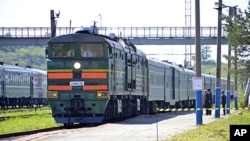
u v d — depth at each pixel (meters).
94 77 50.19
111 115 53.75
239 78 77.25
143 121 52.84
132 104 62.25
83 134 38.72
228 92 73.75
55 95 50.50
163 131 41.31
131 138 35.72
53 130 46.09
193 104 106.25
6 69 95.44
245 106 92.94
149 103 72.38
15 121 58.50
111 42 52.38
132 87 61.00
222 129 42.56
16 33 132.12
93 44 50.44
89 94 50.19
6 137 40.41
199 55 48.66
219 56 65.25
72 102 50.41
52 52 50.81
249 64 71.75
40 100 114.31
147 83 69.56
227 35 70.69
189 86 100.50
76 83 50.25
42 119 62.00
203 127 44.66
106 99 50.06
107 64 50.31
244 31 68.06
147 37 134.88
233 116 62.72
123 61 56.72
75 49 50.53
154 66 73.50
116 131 41.03
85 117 50.53
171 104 84.81
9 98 96.94
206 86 114.06
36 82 111.12
